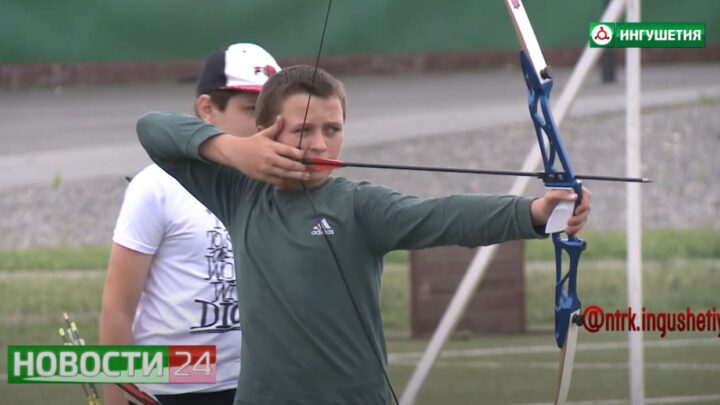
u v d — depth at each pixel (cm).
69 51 8031
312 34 8162
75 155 6225
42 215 5409
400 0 8256
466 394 2880
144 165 6053
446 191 5612
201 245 1492
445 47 8356
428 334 3631
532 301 4056
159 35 8081
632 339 2028
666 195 5525
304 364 1187
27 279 4378
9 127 6831
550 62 7906
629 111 2036
